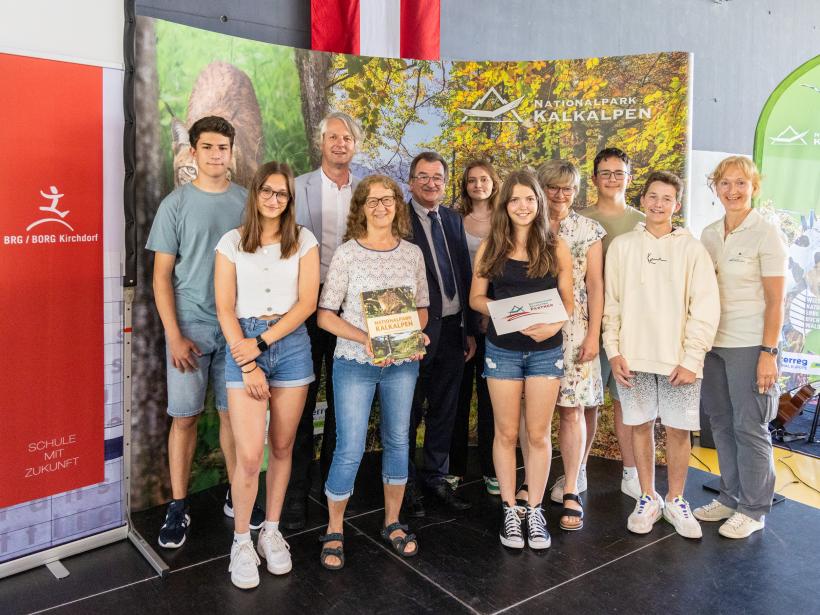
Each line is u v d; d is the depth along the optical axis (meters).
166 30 2.90
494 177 3.34
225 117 3.14
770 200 5.55
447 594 2.35
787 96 5.46
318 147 3.52
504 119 3.76
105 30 2.40
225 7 3.44
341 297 2.48
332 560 2.51
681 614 2.23
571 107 3.69
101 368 2.54
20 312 2.30
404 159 3.71
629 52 5.20
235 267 2.31
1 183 2.21
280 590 2.36
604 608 2.27
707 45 5.71
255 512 2.85
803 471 3.70
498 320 2.60
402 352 2.38
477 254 2.78
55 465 2.46
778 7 6.23
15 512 2.38
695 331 2.64
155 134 2.92
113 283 2.54
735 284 2.73
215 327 2.67
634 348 2.76
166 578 2.43
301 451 2.88
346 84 3.54
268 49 3.27
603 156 3.20
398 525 2.70
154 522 2.90
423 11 3.89
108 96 2.44
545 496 3.24
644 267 2.74
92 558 2.56
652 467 2.89
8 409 2.31
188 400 2.65
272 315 2.32
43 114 2.28
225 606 2.26
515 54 4.58
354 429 2.47
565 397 2.85
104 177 2.46
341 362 2.47
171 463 2.69
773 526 2.93
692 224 4.98
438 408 3.15
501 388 2.66
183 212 2.57
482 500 3.20
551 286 2.63
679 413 2.72
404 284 2.47
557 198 2.88
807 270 5.38
